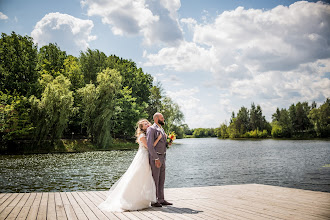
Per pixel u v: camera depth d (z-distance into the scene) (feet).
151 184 18.16
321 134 295.07
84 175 56.34
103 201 20.18
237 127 416.67
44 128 121.60
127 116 164.45
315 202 19.11
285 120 340.80
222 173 61.62
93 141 137.49
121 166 72.08
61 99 124.67
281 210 16.65
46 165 74.95
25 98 123.13
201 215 15.46
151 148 17.87
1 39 138.10
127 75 191.52
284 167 72.28
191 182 49.83
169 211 16.72
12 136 118.11
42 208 17.61
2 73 132.98
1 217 15.11
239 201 19.79
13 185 45.37
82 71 166.30
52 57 177.78
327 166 72.74
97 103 136.77
